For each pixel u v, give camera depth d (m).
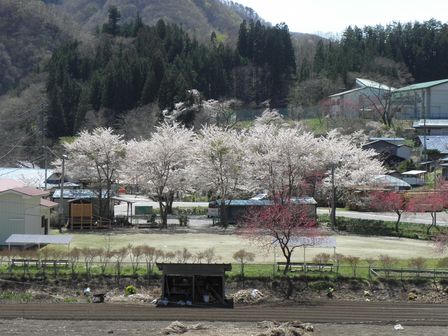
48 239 35.09
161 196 55.91
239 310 28.34
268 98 122.88
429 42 131.12
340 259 33.69
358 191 60.94
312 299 30.39
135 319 26.53
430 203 50.16
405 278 31.80
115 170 57.50
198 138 60.59
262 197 60.25
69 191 58.69
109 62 104.62
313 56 146.12
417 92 101.38
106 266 32.59
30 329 24.77
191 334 24.00
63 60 107.38
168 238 45.75
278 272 32.19
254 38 127.19
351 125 91.38
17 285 30.92
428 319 26.94
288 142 53.78
